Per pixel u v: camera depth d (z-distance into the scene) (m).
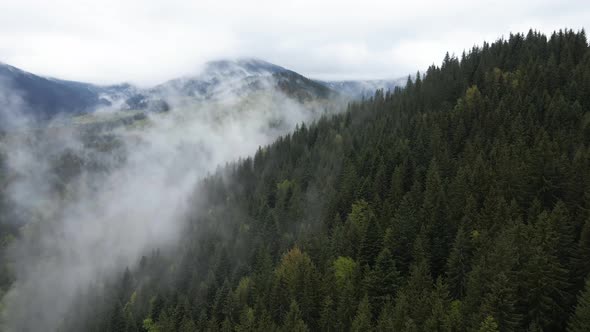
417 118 124.12
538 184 72.12
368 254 73.69
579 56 131.12
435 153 99.12
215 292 90.69
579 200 67.00
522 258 53.72
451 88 139.62
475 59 152.88
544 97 105.25
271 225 108.50
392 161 103.38
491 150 90.06
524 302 51.38
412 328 49.53
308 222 106.88
